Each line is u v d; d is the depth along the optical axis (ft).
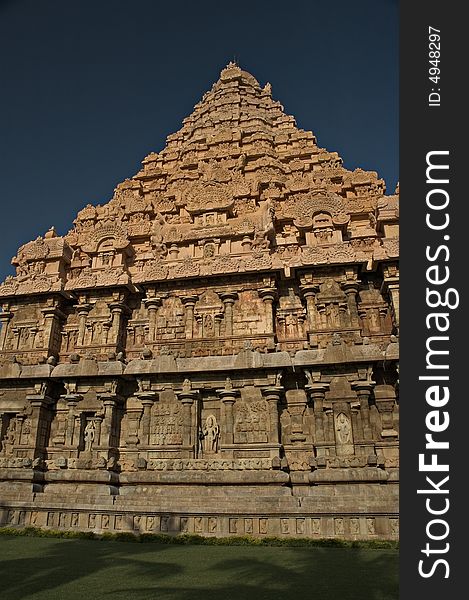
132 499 69.36
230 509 63.26
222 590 32.89
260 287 92.07
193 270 93.25
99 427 81.00
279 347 88.89
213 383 78.79
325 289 91.25
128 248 109.19
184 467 73.15
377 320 90.27
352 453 70.08
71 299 103.24
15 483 76.07
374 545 54.90
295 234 106.83
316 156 135.33
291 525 61.57
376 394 73.87
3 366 87.51
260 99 166.71
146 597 30.83
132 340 98.53
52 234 120.57
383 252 87.15
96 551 52.13
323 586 34.27
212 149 142.61
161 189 137.80
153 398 80.18
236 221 104.99
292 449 74.69
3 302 103.91
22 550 52.70
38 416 83.56
